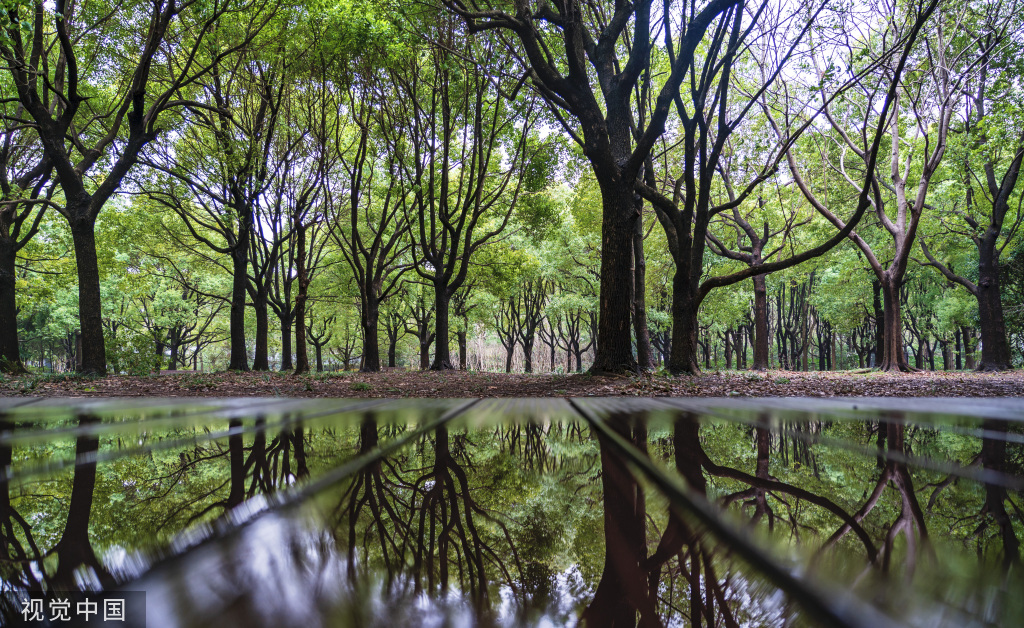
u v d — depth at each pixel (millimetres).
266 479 1141
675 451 1640
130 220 20719
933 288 32188
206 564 593
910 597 485
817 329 42438
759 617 445
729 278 11773
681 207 19656
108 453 1558
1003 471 1295
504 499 1012
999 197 19047
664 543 712
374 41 12414
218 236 27281
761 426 2383
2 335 16016
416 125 16938
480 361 61750
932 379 13391
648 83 13641
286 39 14289
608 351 11000
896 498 995
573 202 23891
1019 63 13359
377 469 1303
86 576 562
